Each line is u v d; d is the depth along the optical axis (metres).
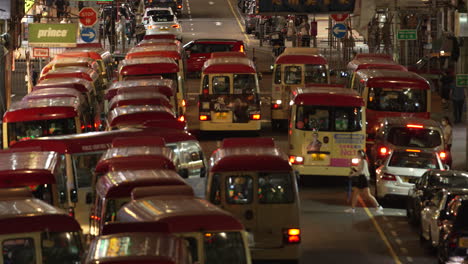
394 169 72.69
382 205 74.44
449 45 126.44
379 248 60.34
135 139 62.38
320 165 79.62
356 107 79.06
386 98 94.31
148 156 55.91
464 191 57.12
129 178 47.88
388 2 137.25
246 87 97.88
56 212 39.53
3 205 41.03
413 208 66.44
